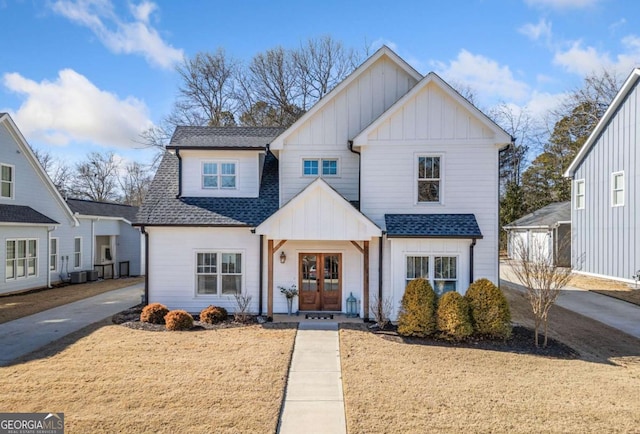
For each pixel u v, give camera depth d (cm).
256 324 1200
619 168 1939
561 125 3994
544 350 959
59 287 2088
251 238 1355
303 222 1227
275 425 582
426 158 1322
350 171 1410
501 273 2534
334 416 621
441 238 1241
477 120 1303
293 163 1416
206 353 910
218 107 3691
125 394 682
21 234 1886
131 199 5359
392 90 1423
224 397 673
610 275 2005
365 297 1253
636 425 585
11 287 1823
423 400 664
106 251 2778
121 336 1055
